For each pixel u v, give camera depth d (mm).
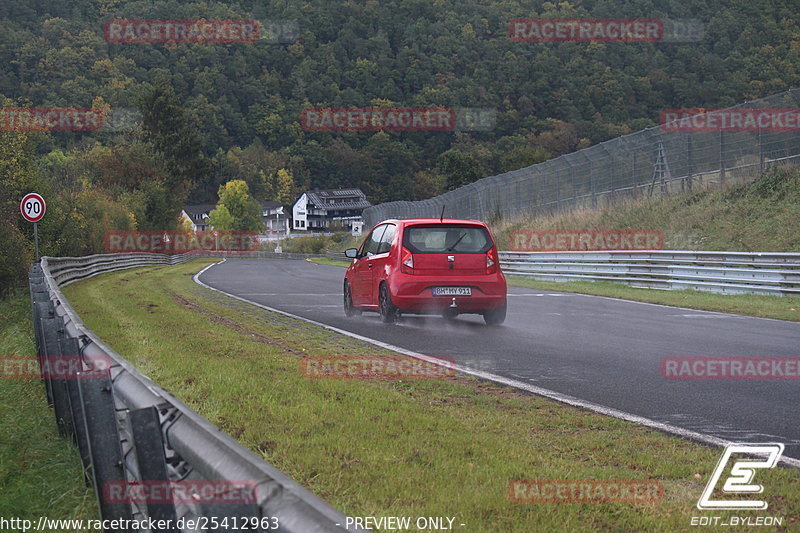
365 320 26859
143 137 183250
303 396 12945
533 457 9453
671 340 21594
